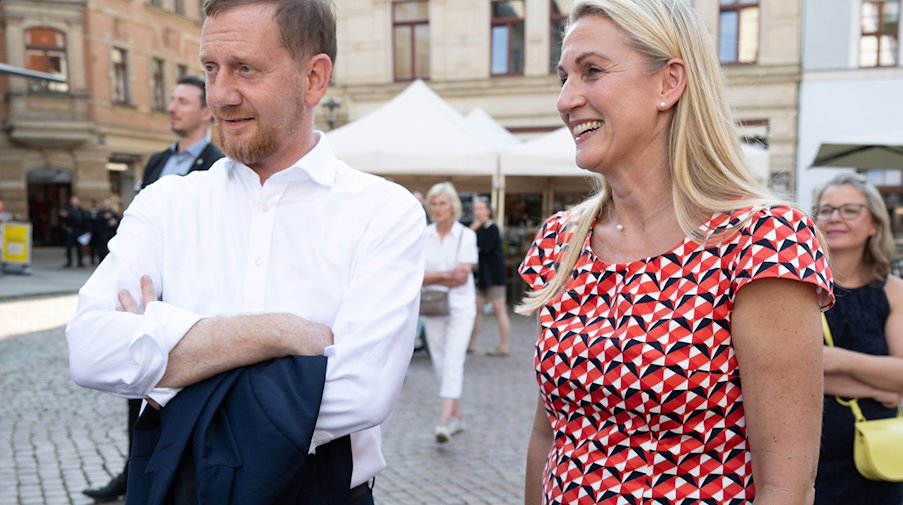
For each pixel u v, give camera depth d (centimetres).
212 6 136
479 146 960
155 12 2467
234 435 118
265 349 122
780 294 108
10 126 2180
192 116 337
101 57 2280
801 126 1556
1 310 1091
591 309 128
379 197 145
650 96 122
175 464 118
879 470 188
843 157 740
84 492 364
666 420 116
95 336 127
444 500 373
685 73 122
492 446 463
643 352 116
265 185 143
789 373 107
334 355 126
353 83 1894
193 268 143
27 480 391
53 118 2205
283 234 142
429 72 1870
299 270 140
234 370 122
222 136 139
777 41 1552
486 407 561
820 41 1530
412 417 531
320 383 122
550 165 931
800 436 107
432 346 491
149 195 150
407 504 368
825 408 202
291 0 136
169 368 123
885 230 214
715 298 114
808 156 1553
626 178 127
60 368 691
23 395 584
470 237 483
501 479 404
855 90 1523
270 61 134
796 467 106
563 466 128
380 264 138
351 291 136
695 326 114
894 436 191
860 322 207
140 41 2416
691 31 122
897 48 1509
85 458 429
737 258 112
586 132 126
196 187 149
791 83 1549
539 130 1805
